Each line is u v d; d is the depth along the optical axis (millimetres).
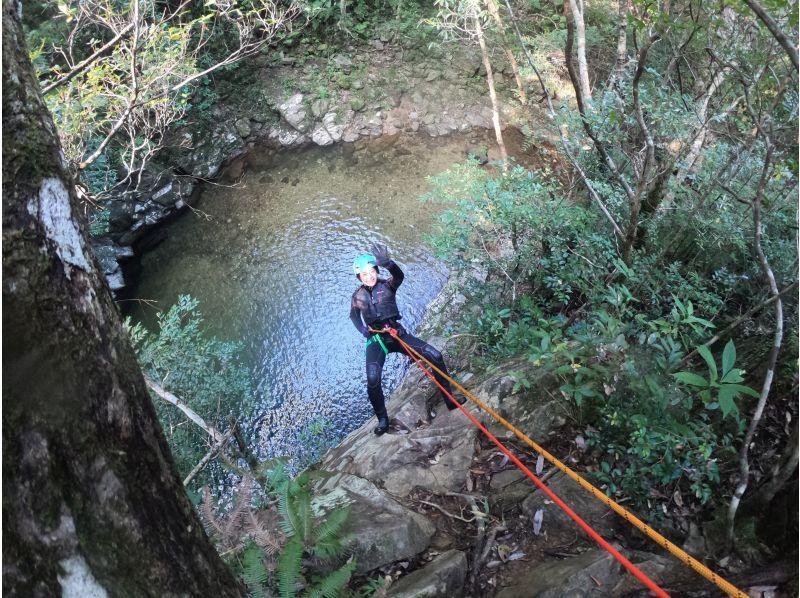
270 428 7145
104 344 1308
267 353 7945
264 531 2666
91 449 1223
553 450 3236
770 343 3363
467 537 2916
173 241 9414
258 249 9227
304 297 8539
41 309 1167
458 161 10352
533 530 2811
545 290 5797
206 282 8852
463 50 11469
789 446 2381
